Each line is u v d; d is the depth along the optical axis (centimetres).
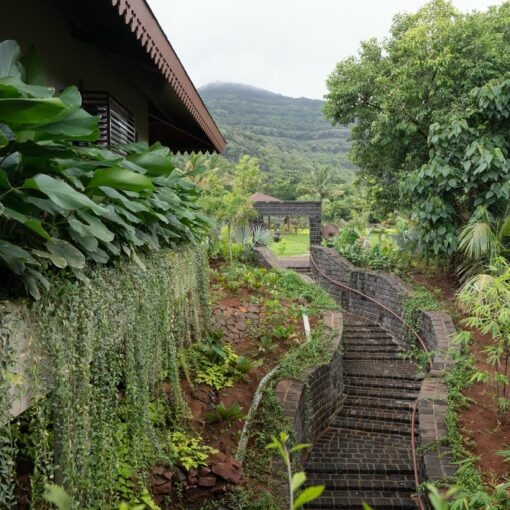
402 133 1147
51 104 152
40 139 187
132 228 262
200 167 455
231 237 1275
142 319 303
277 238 3086
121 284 270
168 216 364
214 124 656
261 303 834
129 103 572
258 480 415
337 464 613
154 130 802
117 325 263
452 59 1063
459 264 924
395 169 1248
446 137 852
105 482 243
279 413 506
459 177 836
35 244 195
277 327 712
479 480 428
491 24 1184
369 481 580
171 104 636
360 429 738
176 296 416
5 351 162
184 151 910
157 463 347
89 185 217
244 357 562
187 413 418
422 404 552
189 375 509
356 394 834
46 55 377
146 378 307
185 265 459
